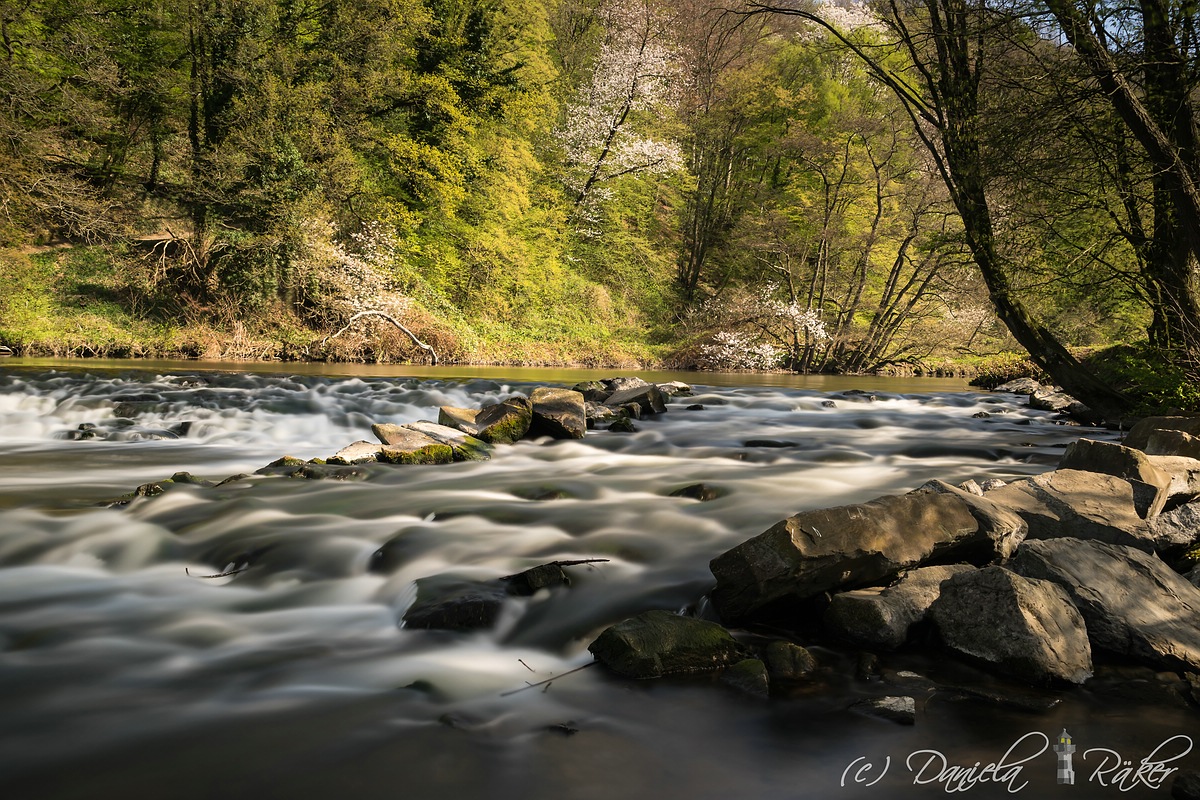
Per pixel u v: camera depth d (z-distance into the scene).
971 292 27.70
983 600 3.67
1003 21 9.36
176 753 2.74
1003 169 10.30
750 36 37.62
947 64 10.83
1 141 23.34
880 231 32.03
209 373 15.21
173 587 4.45
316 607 4.20
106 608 4.13
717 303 34.72
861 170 31.88
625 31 36.66
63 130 26.39
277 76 25.94
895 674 3.47
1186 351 10.43
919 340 31.47
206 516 5.62
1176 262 10.60
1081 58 8.88
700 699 3.24
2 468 7.94
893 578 4.12
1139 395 11.62
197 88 26.73
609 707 3.15
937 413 13.48
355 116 28.02
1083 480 4.95
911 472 7.35
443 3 30.41
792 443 9.26
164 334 23.72
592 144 36.59
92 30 26.42
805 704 3.20
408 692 3.25
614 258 38.25
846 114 31.75
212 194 25.23
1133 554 4.09
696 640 3.56
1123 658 3.65
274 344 24.30
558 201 37.31
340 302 25.39
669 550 4.91
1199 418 7.09
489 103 31.44
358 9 27.00
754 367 30.98
